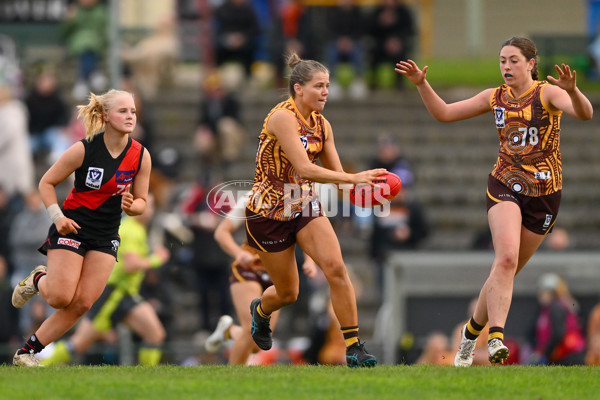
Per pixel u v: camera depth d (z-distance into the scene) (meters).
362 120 65.69
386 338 41.47
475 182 61.97
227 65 66.00
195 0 66.88
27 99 56.25
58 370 21.92
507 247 22.22
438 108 23.39
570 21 82.81
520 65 22.39
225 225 28.56
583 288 40.66
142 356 35.47
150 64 64.81
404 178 48.69
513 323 40.28
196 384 19.59
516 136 22.58
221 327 30.98
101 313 35.22
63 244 22.95
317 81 21.27
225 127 55.03
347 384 19.69
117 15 57.38
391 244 47.03
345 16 65.19
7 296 41.53
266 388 19.23
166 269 40.72
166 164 52.09
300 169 20.95
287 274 22.30
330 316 39.53
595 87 71.00
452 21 81.56
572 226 59.06
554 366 23.03
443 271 40.34
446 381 20.06
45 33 61.44
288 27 64.31
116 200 23.20
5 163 51.44
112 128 22.80
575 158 65.12
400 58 66.94
